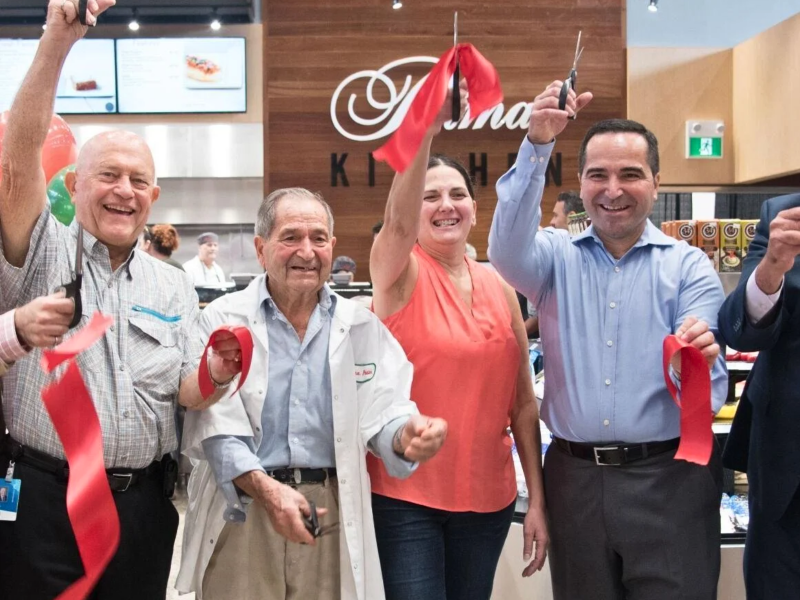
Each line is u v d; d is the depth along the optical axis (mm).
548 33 6977
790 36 6008
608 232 2066
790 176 6949
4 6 7504
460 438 2023
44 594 1747
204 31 7535
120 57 7449
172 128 7559
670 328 2053
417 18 6945
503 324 2102
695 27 7152
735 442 2287
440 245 2117
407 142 1627
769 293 1876
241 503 1760
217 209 7906
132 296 1894
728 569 2607
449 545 2070
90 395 1789
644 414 2012
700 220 3262
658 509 1998
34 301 1520
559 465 2111
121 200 1839
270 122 6941
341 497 1819
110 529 1593
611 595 2061
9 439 1792
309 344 1893
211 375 1691
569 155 6980
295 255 1819
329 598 1844
